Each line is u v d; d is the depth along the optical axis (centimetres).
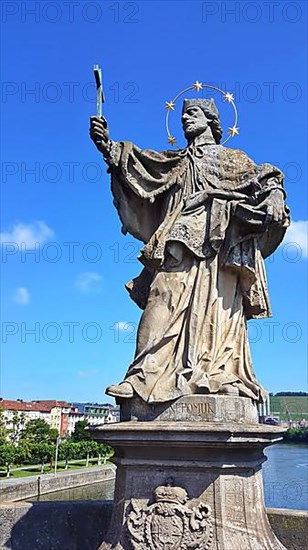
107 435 671
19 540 776
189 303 752
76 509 819
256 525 663
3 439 7650
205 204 788
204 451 646
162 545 634
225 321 768
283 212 754
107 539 674
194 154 830
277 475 5253
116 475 709
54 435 10169
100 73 824
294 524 789
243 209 762
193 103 873
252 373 773
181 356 725
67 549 791
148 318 751
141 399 697
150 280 838
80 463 8406
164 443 648
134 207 847
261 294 801
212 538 628
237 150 837
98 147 834
